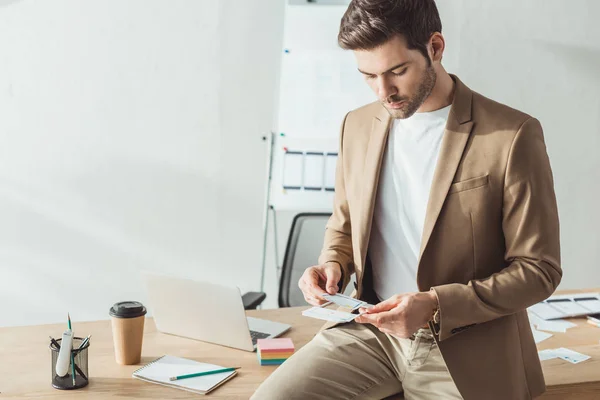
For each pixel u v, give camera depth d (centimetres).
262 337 183
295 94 323
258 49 346
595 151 388
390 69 143
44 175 334
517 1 366
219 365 166
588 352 183
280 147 324
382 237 165
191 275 356
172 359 168
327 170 326
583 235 394
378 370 160
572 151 386
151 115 340
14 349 173
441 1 358
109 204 342
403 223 161
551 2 370
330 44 324
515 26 368
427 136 159
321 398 149
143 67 336
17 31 322
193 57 340
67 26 326
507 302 140
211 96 345
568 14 373
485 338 145
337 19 323
